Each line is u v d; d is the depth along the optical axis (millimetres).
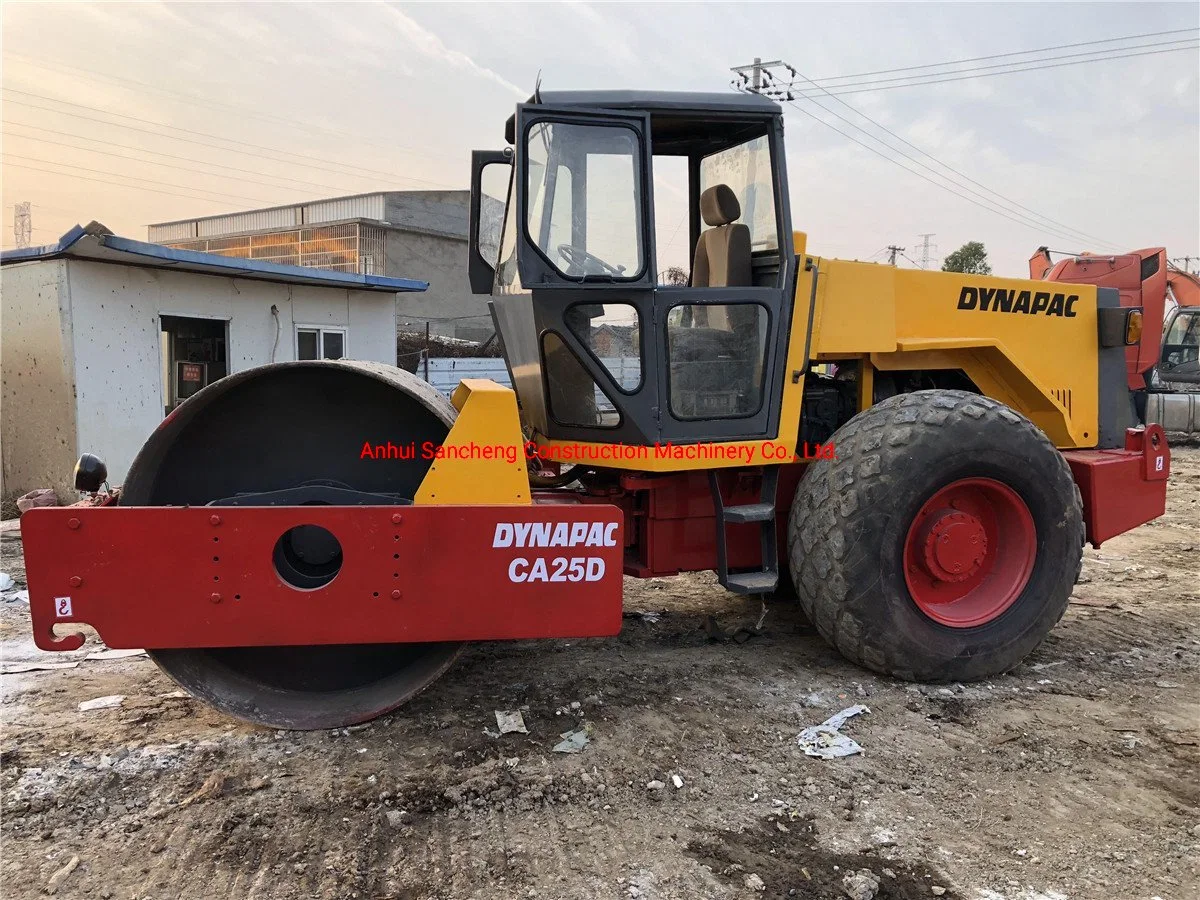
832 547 3312
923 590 3512
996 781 2664
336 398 3059
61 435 7578
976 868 2209
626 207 3137
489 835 2330
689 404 3355
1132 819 2453
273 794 2512
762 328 3412
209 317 8508
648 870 2180
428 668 2961
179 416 2805
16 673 3479
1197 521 7297
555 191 3092
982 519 3623
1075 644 3979
